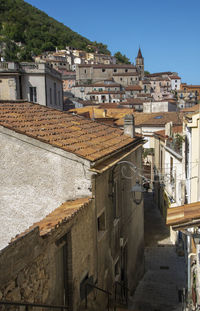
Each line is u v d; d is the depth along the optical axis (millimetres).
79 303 7875
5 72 27234
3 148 9000
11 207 9094
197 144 13945
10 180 9047
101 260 9875
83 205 8008
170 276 17859
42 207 8930
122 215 13062
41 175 8891
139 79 119938
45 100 29547
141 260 18062
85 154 8938
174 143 20922
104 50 188000
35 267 5793
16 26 149125
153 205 32344
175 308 14242
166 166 24297
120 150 11812
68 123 12344
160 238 23422
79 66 116438
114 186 11969
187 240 16469
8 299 4871
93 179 8734
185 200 17125
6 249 4773
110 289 10898
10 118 9930
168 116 36625
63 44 162500
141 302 14914
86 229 8406
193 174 14109
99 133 12852
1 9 159250
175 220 7828
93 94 98938
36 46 149500
